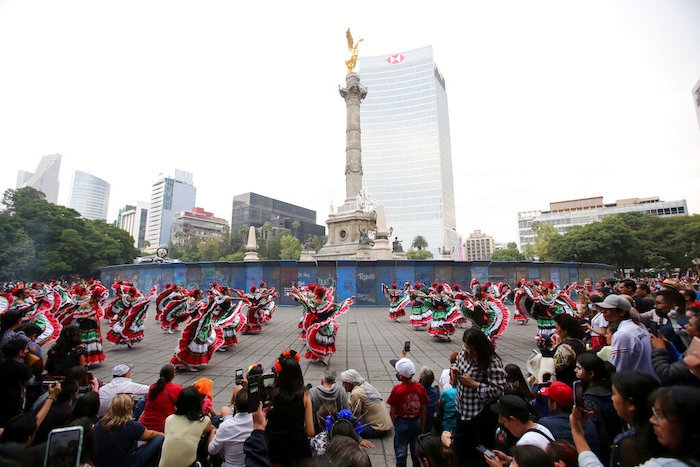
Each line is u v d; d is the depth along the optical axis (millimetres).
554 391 3105
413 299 14117
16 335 5164
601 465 2139
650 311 5598
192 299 8180
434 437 2670
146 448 3615
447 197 126125
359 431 3834
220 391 6562
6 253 39469
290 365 3281
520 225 135500
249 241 30125
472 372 3531
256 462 2846
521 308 11375
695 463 1603
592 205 124938
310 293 9336
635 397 2209
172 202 170875
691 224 51344
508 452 3004
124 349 10461
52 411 3617
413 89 130375
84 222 52812
